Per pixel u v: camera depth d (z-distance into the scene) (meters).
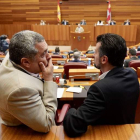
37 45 0.85
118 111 0.88
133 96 0.92
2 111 0.90
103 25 8.69
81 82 2.61
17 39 0.85
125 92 0.88
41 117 0.82
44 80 0.95
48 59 0.96
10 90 0.77
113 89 0.85
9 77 0.82
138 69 2.80
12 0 9.80
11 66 0.89
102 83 0.87
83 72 2.62
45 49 0.88
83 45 7.98
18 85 0.77
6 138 0.86
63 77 2.95
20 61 0.86
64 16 9.74
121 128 0.92
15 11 9.98
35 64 0.88
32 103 0.80
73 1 9.45
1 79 0.83
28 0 9.75
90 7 9.46
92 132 0.90
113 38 0.92
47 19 9.94
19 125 0.96
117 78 0.92
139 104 1.77
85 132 0.90
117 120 0.92
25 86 0.78
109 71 0.96
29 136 0.88
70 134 0.86
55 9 9.73
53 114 0.89
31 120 0.80
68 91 2.31
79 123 0.84
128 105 0.91
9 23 10.18
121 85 0.88
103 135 0.88
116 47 0.91
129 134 0.88
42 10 9.82
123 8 9.34
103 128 0.92
